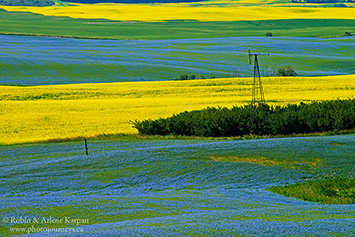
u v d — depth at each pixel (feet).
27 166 179.22
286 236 85.05
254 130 238.27
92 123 283.18
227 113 246.27
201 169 162.81
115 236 87.76
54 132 261.65
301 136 225.15
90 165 175.42
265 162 167.73
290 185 143.13
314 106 272.31
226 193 135.64
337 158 168.45
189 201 123.85
